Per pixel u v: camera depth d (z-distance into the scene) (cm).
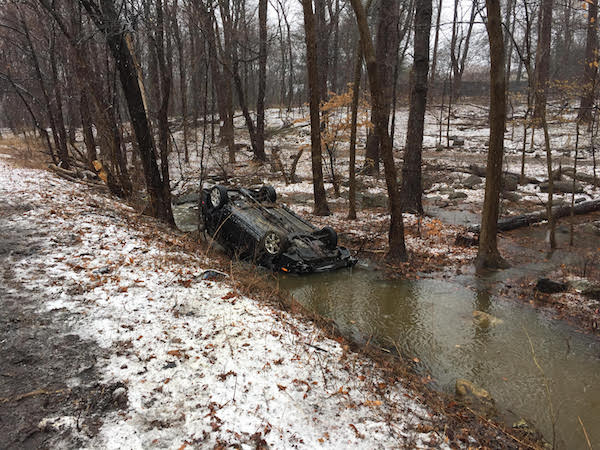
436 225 1137
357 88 1158
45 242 625
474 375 473
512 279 789
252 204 906
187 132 2709
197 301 507
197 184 1691
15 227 675
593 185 1533
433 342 546
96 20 775
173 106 3484
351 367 428
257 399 345
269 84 5416
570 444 365
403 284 755
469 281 780
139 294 500
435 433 341
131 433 292
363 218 1255
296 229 838
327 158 2373
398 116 3669
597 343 553
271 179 2005
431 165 2208
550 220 981
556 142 2636
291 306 579
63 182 1158
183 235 858
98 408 312
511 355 520
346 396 372
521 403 425
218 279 601
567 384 460
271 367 393
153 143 888
